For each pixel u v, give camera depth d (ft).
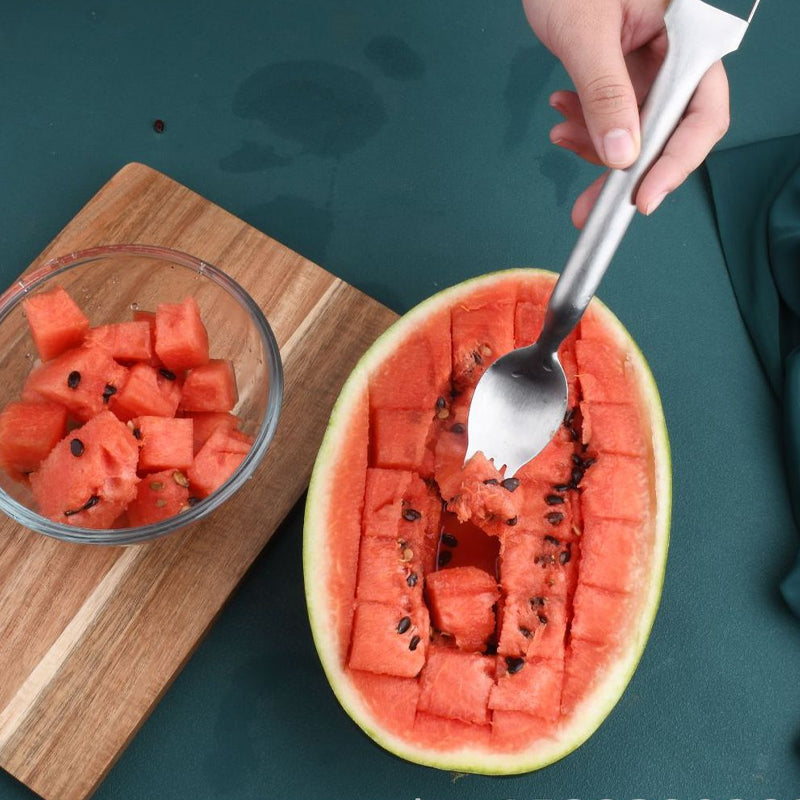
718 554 2.48
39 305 2.18
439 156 2.76
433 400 2.14
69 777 2.16
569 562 2.12
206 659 2.34
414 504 2.15
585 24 2.07
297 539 2.42
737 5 2.87
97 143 2.72
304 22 2.86
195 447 2.25
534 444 2.17
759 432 2.56
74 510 2.14
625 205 1.92
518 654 2.06
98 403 2.19
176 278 2.37
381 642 2.04
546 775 2.31
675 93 1.92
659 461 2.16
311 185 2.72
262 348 2.29
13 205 2.65
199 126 2.75
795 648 2.42
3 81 2.77
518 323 2.21
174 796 2.26
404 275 2.65
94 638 2.23
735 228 2.69
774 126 2.80
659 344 2.62
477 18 2.89
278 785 2.28
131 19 2.84
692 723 2.36
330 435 2.13
